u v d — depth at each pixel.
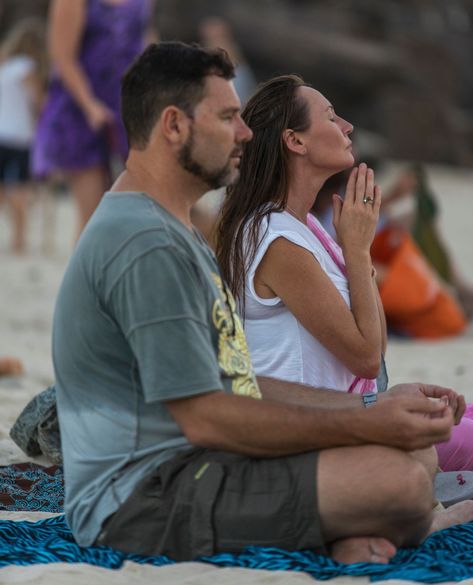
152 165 8.13
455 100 66.75
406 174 21.12
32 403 11.02
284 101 9.52
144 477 8.15
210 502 7.98
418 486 7.93
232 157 8.11
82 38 18.69
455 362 18.22
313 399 9.08
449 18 70.31
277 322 9.38
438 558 8.09
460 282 22.62
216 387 7.82
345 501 7.89
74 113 18.88
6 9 55.66
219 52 8.07
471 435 10.15
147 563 8.07
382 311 10.06
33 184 34.75
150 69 7.99
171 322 7.74
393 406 7.94
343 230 9.45
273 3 65.56
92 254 7.96
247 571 7.77
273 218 9.34
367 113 62.72
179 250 7.89
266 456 8.04
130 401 8.14
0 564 8.07
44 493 10.45
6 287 25.56
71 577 7.73
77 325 8.07
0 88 30.34
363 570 7.82
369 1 67.12
